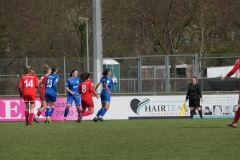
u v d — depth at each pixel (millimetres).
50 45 122875
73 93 57562
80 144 32062
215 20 121500
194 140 32875
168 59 82125
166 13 123000
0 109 64312
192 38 125188
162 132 38312
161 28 124875
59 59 86562
